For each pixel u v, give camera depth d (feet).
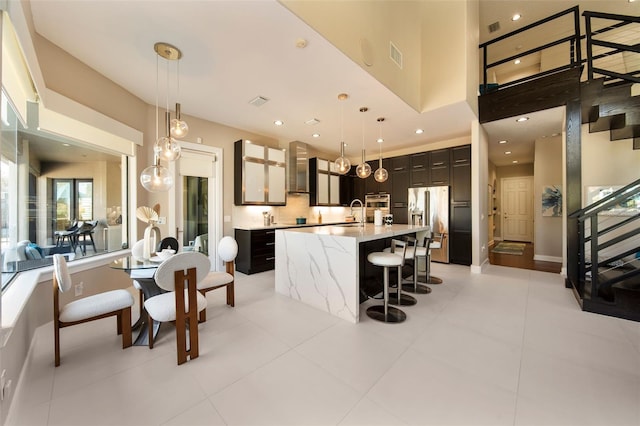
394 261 9.13
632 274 9.38
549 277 14.37
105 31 7.50
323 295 9.78
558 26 17.65
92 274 10.02
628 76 11.12
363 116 14.05
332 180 22.44
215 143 15.21
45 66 8.07
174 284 6.44
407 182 20.48
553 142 18.86
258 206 17.75
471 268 15.72
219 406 5.10
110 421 4.72
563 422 4.68
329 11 7.91
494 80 23.31
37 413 4.88
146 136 12.44
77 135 9.53
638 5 15.35
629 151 13.91
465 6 12.35
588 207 11.55
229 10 6.68
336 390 5.54
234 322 8.78
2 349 4.79
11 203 8.08
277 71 9.50
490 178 27.68
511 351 6.95
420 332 8.05
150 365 6.39
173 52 8.43
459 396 5.34
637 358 6.57
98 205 11.04
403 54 12.09
